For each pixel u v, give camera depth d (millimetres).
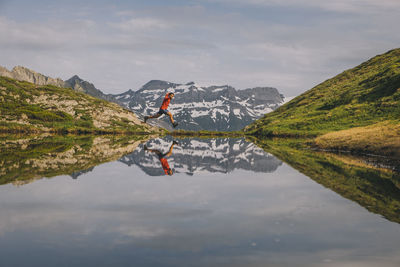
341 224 8883
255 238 7695
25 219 9109
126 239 7547
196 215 9758
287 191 13953
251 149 49781
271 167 24094
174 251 6844
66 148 44594
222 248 7039
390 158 29016
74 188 14094
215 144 69812
